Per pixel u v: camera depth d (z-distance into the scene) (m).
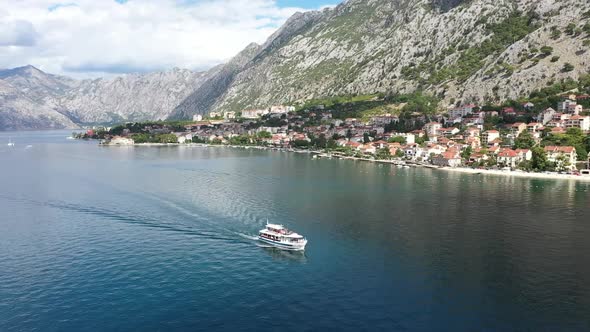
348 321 84.31
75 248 121.75
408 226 143.25
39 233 135.00
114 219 149.25
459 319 84.94
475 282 100.56
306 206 170.50
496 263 111.50
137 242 126.56
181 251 119.38
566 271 106.56
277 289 97.06
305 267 108.81
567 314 86.75
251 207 167.38
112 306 89.88
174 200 177.25
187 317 85.75
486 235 133.75
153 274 104.62
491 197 189.25
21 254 117.50
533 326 82.62
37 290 96.69
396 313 87.00
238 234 134.00
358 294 94.81
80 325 83.12
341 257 115.69
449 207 169.88
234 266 109.62
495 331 81.00
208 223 144.38
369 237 132.00
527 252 119.19
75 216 153.75
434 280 101.62
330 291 96.19
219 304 90.62
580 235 133.38
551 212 161.38
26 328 82.06
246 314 86.81
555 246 123.81
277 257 115.31
